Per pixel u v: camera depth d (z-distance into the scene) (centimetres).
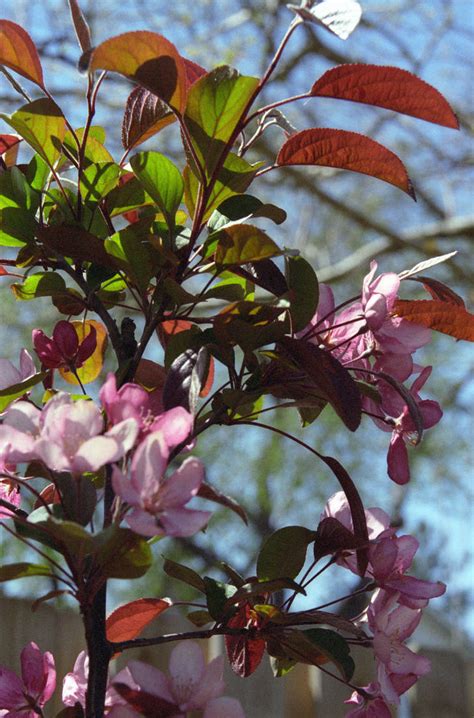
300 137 70
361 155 71
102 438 59
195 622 75
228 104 67
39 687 70
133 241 70
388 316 72
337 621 70
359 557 71
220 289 73
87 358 76
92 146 77
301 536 72
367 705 71
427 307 72
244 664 75
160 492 60
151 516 59
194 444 66
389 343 72
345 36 63
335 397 66
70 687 72
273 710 126
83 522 63
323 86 67
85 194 74
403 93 67
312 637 69
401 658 71
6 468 73
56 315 282
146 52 65
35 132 72
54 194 75
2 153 77
